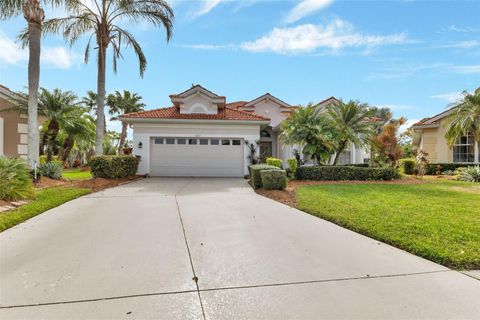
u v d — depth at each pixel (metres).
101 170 12.88
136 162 15.71
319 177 14.12
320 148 14.54
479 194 9.50
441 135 20.17
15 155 16.11
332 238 5.05
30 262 3.92
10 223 5.71
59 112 19.91
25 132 16.78
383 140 16.94
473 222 5.70
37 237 5.02
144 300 2.96
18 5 11.05
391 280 3.42
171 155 16.97
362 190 10.50
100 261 3.97
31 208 6.98
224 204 8.16
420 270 3.71
